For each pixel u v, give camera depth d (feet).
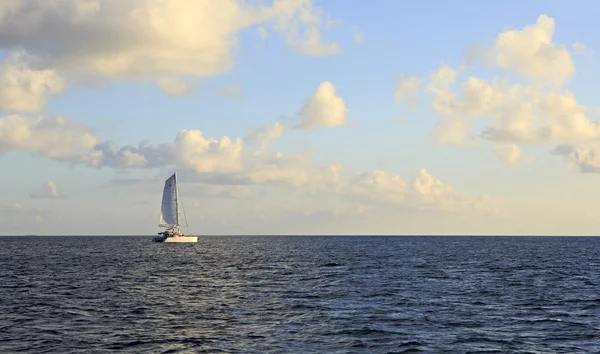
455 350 99.04
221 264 322.75
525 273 258.16
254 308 144.46
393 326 119.44
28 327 117.29
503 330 116.06
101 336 108.88
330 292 178.29
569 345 103.35
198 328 116.98
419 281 215.31
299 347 100.37
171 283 209.46
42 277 232.53
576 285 204.64
